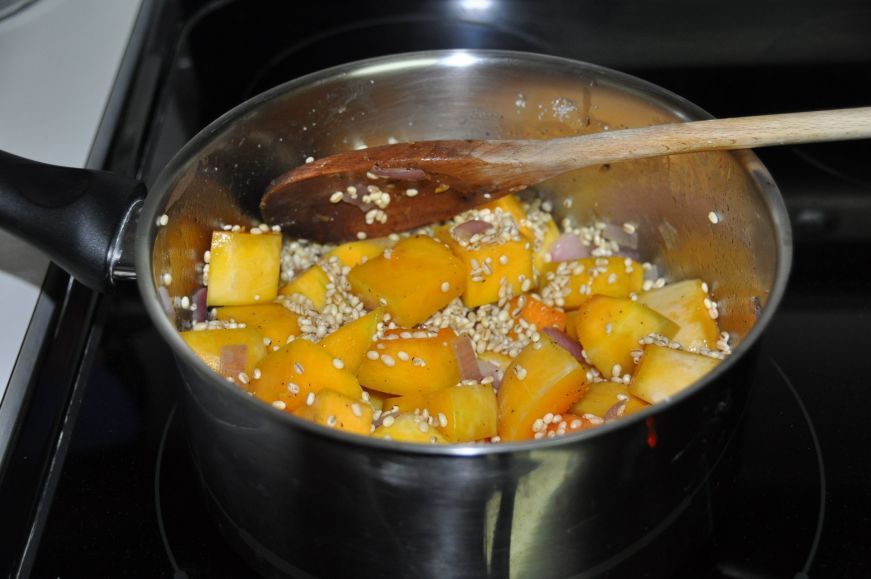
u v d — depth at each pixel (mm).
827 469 341
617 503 294
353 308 398
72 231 341
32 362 363
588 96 395
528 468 275
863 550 320
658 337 377
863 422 354
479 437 354
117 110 440
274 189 389
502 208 422
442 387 374
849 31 476
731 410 303
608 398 365
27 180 346
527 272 411
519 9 495
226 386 284
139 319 386
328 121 403
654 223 415
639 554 311
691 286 394
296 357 350
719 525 329
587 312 385
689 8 492
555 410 361
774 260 333
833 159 438
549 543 295
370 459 274
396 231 421
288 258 420
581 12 493
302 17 493
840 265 400
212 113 448
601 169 415
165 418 359
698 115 369
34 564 322
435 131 419
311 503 293
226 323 380
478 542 290
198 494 341
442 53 393
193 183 366
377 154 383
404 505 283
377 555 297
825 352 374
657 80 460
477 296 407
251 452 294
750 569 319
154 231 338
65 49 472
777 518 330
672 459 294
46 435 352
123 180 352
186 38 482
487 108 410
